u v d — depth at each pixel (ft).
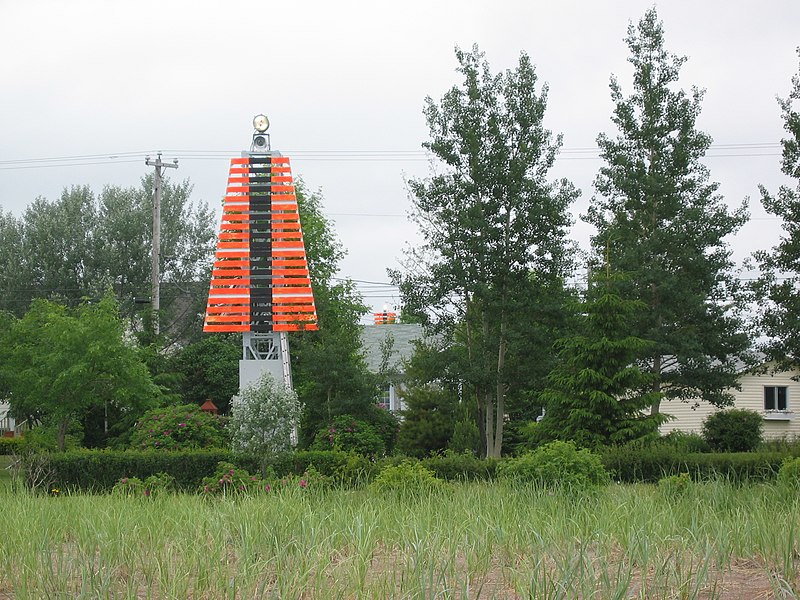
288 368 88.79
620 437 67.92
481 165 88.74
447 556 24.73
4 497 39.29
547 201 88.12
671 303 91.35
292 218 91.71
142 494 44.27
